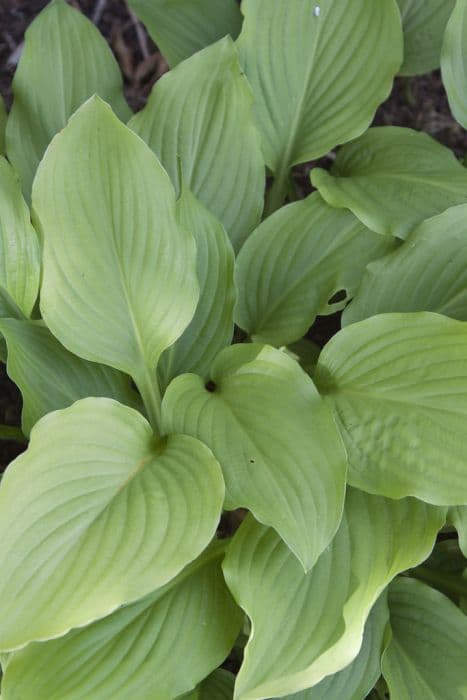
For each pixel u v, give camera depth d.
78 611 1.09
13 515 1.12
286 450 1.16
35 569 1.11
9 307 1.25
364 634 1.22
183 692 1.17
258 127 1.33
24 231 1.22
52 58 1.32
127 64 1.55
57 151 1.16
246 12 1.29
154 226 1.19
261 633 1.16
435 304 1.27
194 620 1.19
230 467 1.16
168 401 1.21
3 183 1.21
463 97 1.34
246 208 1.31
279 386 1.19
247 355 1.22
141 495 1.15
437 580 1.28
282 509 1.14
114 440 1.17
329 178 1.31
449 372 1.19
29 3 1.55
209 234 1.25
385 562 1.17
